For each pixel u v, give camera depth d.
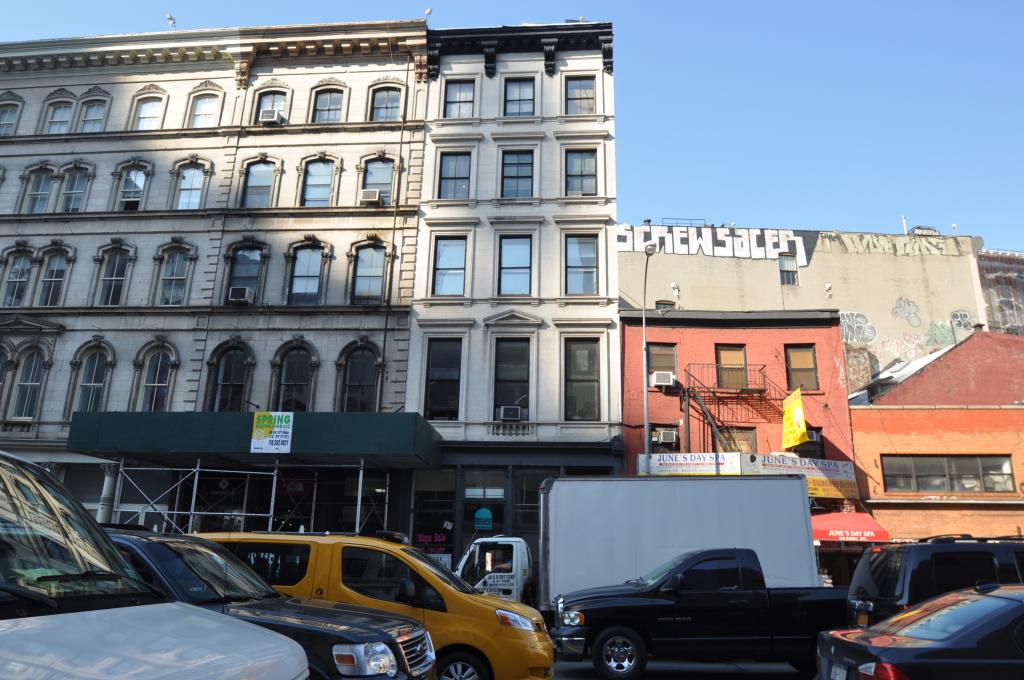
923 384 25.28
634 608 11.01
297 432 19.12
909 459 23.48
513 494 22.84
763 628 10.94
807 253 32.06
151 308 24.95
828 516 21.84
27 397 25.00
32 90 28.88
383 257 25.50
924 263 32.22
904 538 22.59
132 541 6.08
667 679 11.54
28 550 3.22
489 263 25.05
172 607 3.28
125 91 28.44
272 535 8.48
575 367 24.16
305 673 3.06
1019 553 8.68
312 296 25.25
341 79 27.64
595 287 24.88
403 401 23.66
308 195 26.55
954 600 6.22
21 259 26.72
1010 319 31.44
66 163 27.61
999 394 25.03
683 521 14.35
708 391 24.05
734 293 31.28
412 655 6.04
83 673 2.26
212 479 23.20
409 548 8.73
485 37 27.22
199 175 27.14
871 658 5.49
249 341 24.55
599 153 26.06
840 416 23.75
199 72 28.39
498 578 16.03
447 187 26.23
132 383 24.42
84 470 24.06
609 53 27.00
